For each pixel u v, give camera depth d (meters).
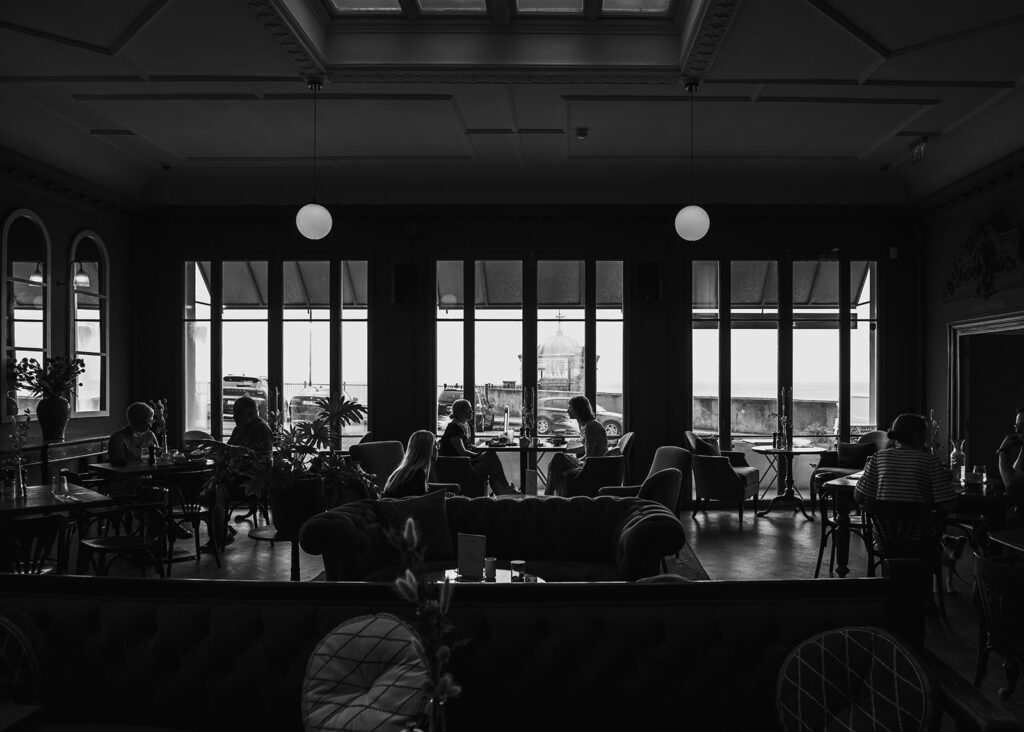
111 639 2.64
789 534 8.02
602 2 5.64
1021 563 4.42
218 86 6.59
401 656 2.30
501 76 6.06
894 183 9.43
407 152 8.64
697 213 7.11
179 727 2.60
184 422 9.82
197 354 9.98
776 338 9.80
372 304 9.81
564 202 9.63
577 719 2.60
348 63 5.93
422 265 9.82
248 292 9.99
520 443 8.81
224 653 2.60
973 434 8.68
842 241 9.71
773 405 9.79
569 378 9.87
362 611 2.59
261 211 9.74
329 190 9.66
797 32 5.42
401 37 5.95
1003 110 7.08
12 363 7.41
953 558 6.12
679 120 7.48
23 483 5.65
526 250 9.80
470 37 5.96
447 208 9.69
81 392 8.70
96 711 2.65
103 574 6.01
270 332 9.90
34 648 2.56
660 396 9.65
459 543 4.06
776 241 9.73
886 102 6.90
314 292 9.97
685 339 9.68
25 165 7.50
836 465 8.91
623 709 2.58
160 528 6.00
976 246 8.15
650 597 2.64
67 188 8.29
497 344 9.95
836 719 2.31
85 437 8.66
